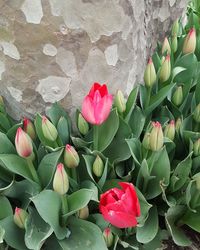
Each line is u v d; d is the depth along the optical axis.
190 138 0.55
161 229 0.56
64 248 0.47
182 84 0.59
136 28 0.57
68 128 0.54
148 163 0.50
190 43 0.59
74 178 0.51
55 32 0.49
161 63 0.57
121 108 0.52
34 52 0.50
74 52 0.51
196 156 0.54
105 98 0.42
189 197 0.50
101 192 0.51
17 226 0.49
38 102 0.54
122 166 0.55
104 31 0.51
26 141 0.44
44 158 0.49
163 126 0.56
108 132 0.52
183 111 0.62
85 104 0.43
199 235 0.56
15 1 0.47
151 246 0.52
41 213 0.44
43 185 0.51
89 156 0.50
